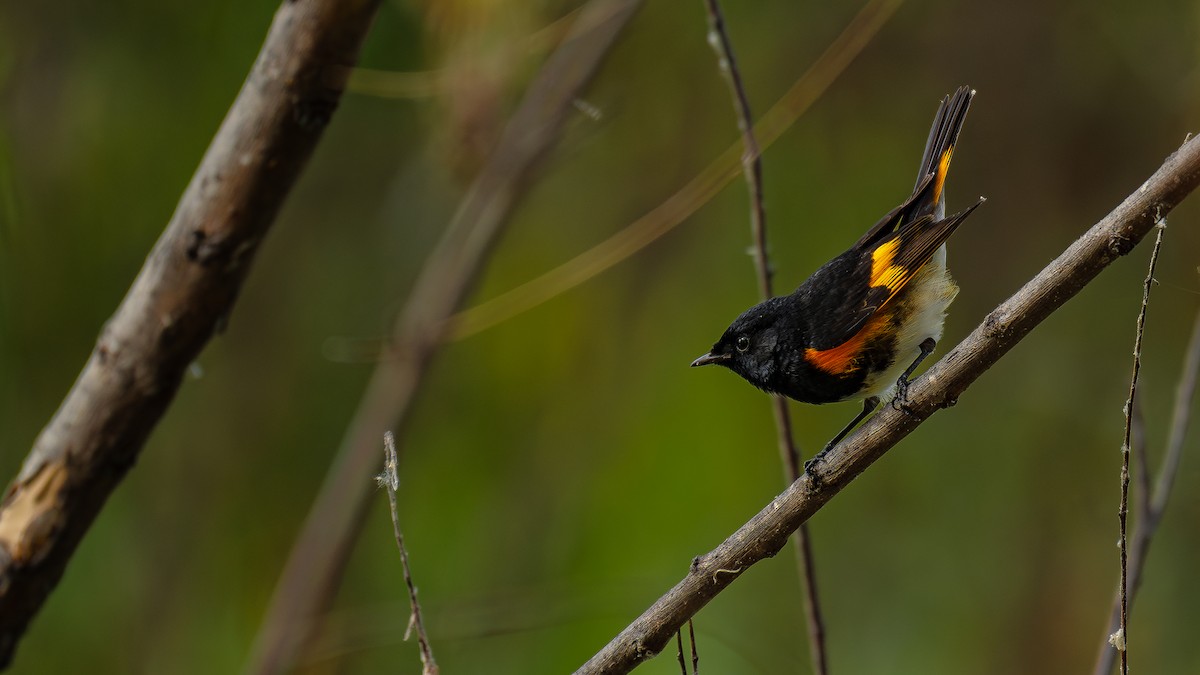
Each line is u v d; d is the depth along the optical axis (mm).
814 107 12000
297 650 9078
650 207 11938
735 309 11398
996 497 11945
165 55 9891
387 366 9555
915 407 4844
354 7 5645
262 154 5902
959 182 12445
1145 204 4477
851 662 11188
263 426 11047
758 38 11891
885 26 12078
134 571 10180
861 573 11656
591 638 10000
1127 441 4367
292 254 11398
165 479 10680
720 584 4820
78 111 9617
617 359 11680
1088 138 12195
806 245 11602
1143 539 5961
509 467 11453
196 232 6012
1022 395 12359
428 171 10945
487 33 7957
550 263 11898
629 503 10812
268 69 5820
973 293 12328
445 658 10180
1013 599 11484
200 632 10336
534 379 11727
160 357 6191
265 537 10773
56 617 9641
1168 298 11961
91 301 9617
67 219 9570
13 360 8547
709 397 11078
